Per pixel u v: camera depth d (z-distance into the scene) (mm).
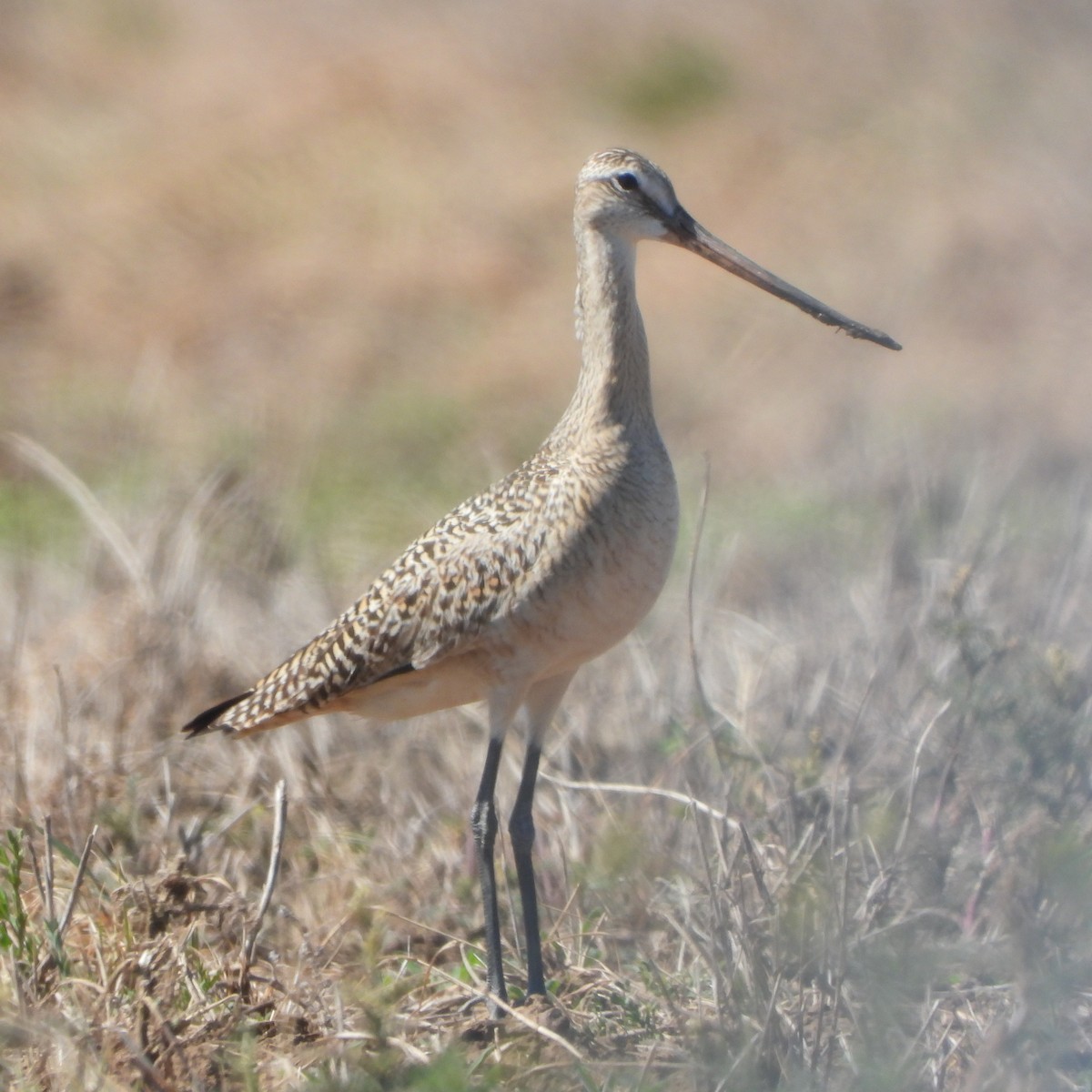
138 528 17219
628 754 13680
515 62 38469
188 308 29562
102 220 32125
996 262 29484
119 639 15000
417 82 37281
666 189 11555
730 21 39344
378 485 22328
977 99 35938
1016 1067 8703
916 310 28312
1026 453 20672
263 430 23406
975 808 11414
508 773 13750
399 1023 9719
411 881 12320
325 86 37062
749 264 11734
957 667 13070
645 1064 9203
